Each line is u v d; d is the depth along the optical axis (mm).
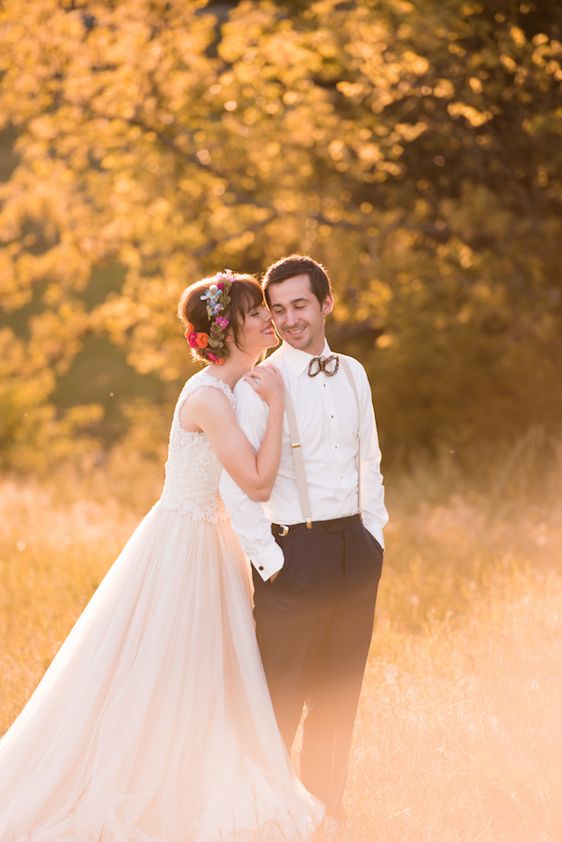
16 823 5809
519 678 7559
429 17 16141
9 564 12406
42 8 19094
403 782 6273
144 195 19859
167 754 5863
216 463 5996
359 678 5957
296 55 18562
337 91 19406
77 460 27641
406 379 20875
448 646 8523
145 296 21609
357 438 5895
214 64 19734
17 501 17812
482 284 18297
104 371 44250
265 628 5734
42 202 20719
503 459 17609
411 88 17344
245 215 20328
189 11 19719
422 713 7125
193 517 6070
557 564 11430
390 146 18625
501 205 18016
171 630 5977
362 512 6051
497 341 20297
